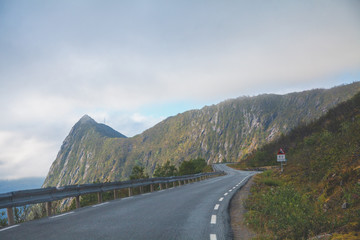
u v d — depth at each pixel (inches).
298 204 289.1
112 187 559.2
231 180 1174.3
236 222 309.4
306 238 210.4
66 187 416.8
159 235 235.0
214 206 418.6
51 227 272.8
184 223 288.7
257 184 782.5
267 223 269.1
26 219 435.5
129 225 276.4
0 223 384.5
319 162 565.9
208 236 235.3
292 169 861.2
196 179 1354.6
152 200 499.2
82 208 420.5
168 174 2359.7
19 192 327.9
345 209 260.1
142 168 1557.6
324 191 357.1
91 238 223.6
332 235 190.9
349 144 492.1
